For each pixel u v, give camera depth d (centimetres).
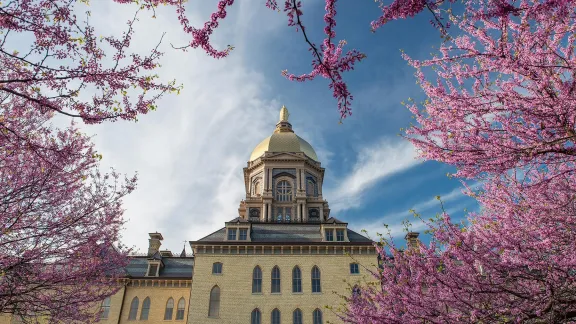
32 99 969
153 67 1069
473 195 1495
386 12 795
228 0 910
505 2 838
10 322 3356
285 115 8400
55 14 958
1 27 930
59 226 1716
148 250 5469
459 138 1145
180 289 4762
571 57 1032
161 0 965
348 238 4706
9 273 1608
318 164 7544
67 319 2062
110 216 1920
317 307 4166
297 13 834
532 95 1095
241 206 7275
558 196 1326
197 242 4500
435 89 1154
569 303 1224
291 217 6681
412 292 1503
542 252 1316
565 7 870
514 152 1080
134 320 4559
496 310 1303
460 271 1423
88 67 1017
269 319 4119
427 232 1498
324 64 892
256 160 7356
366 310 1711
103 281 2148
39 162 1552
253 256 4469
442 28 818
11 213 1576
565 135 1061
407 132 1209
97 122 1059
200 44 944
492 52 1025
